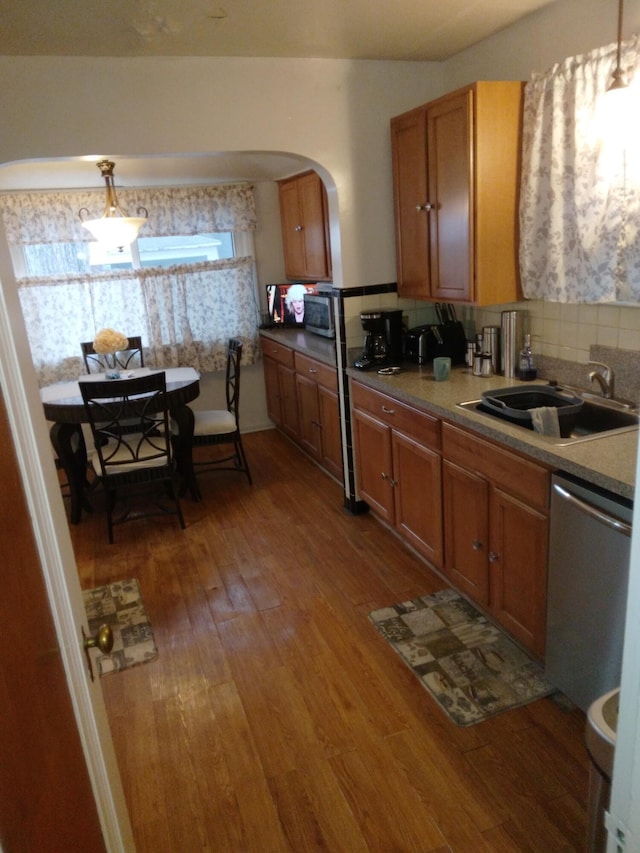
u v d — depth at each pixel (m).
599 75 2.19
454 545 2.69
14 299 0.99
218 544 3.46
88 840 1.02
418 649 2.45
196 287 5.01
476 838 1.68
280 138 3.00
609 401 2.43
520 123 2.59
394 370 3.25
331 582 2.99
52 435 3.84
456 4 2.38
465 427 2.44
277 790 1.87
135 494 4.24
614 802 0.81
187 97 2.79
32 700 0.82
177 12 2.23
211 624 2.72
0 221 0.94
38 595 0.92
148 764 2.00
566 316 2.69
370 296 3.39
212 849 1.70
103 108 2.69
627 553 1.69
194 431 4.08
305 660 2.44
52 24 2.23
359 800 1.82
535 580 2.15
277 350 4.86
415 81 3.19
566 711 2.10
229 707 2.22
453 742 2.00
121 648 2.59
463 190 2.67
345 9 2.33
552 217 2.48
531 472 2.08
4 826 0.66
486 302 2.74
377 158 3.21
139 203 4.67
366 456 3.43
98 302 4.76
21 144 2.62
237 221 4.95
